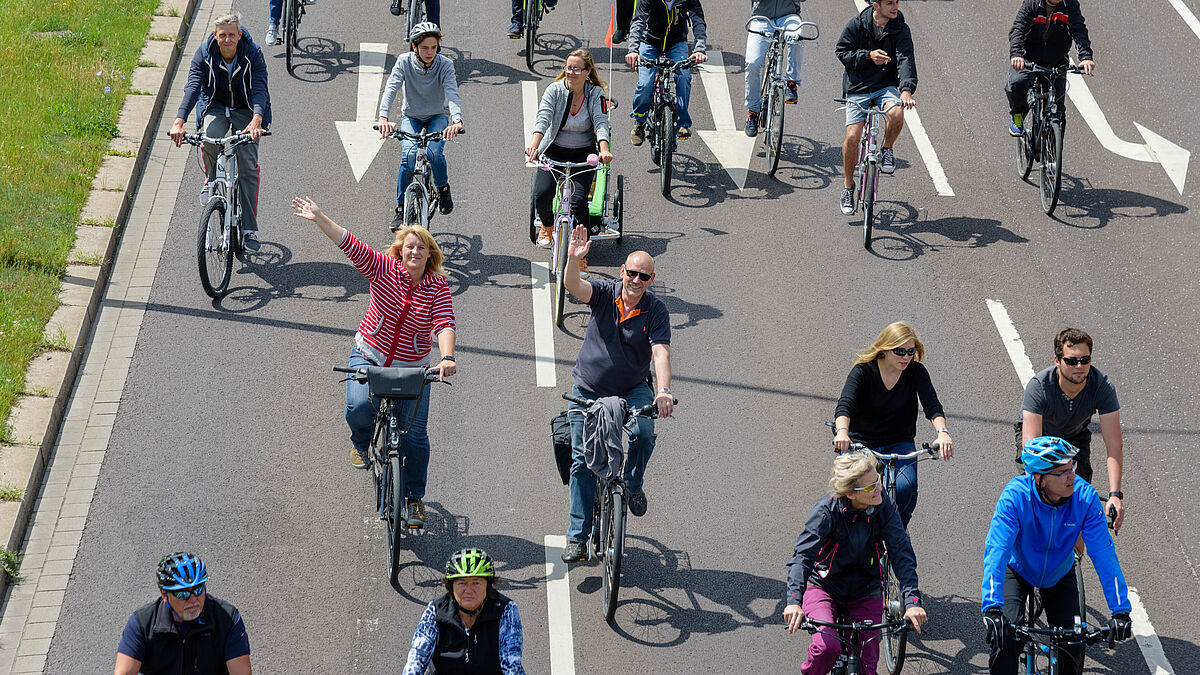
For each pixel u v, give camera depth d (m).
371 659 23.08
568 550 24.39
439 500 27.17
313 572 25.02
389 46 48.50
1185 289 35.59
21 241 34.34
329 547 25.72
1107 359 32.56
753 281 35.56
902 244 37.56
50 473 27.36
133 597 24.31
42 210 36.03
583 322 33.59
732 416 30.22
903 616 19.81
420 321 25.34
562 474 24.50
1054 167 38.38
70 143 39.56
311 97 44.47
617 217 35.78
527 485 27.75
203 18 50.16
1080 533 19.92
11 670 22.59
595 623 24.02
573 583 24.98
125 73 44.56
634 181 40.72
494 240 37.12
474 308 33.88
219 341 32.12
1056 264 36.69
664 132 39.25
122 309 33.06
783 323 33.72
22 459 27.06
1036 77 39.50
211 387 30.42
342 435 29.08
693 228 38.12
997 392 31.23
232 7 51.06
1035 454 19.44
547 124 33.88
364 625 23.81
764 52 41.88
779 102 40.25
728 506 27.36
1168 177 41.38
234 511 26.55
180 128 33.53
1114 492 21.94
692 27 40.22
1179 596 25.08
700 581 25.22
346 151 41.28
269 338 32.38
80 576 24.73
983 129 43.91
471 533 26.22
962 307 34.59
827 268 36.31
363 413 25.17
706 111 45.16
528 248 36.88
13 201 36.12
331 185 39.38
